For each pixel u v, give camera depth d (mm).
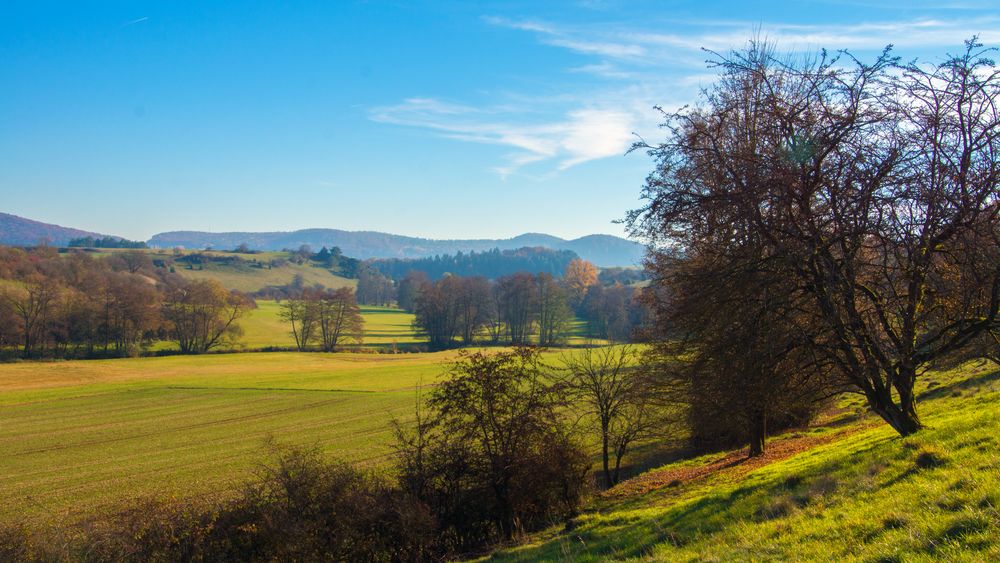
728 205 14828
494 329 113812
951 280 13500
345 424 50688
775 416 26266
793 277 15242
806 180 13859
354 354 100062
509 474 21047
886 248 13555
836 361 14961
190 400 62594
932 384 31516
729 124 17297
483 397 21453
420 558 18562
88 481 35094
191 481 34531
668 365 23594
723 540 10039
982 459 9477
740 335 15883
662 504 17625
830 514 9531
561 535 16453
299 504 17672
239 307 103625
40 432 48938
